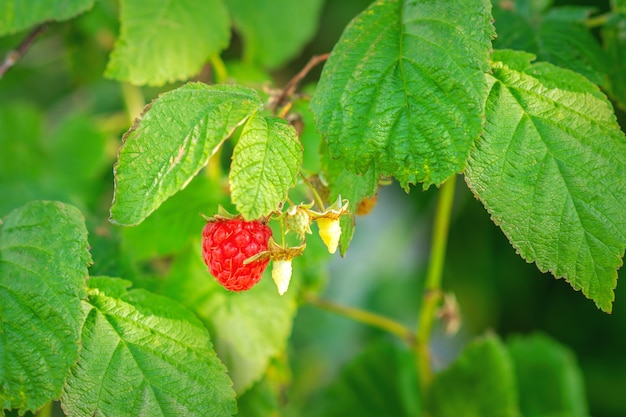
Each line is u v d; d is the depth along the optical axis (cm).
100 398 41
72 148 69
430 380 55
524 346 64
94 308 42
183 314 43
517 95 41
